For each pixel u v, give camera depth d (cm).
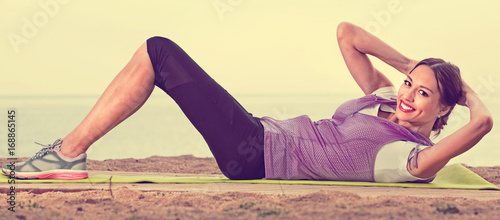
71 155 313
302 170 314
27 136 951
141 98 306
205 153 790
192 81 295
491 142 969
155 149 840
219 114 298
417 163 297
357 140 307
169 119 1510
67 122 1288
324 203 250
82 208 238
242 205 243
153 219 218
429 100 300
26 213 227
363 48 331
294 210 234
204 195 270
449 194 285
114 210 235
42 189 283
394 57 330
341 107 323
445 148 286
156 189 288
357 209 236
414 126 310
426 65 304
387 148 305
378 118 308
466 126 284
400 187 302
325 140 312
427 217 222
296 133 315
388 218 220
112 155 754
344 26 335
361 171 310
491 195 286
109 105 304
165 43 296
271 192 278
